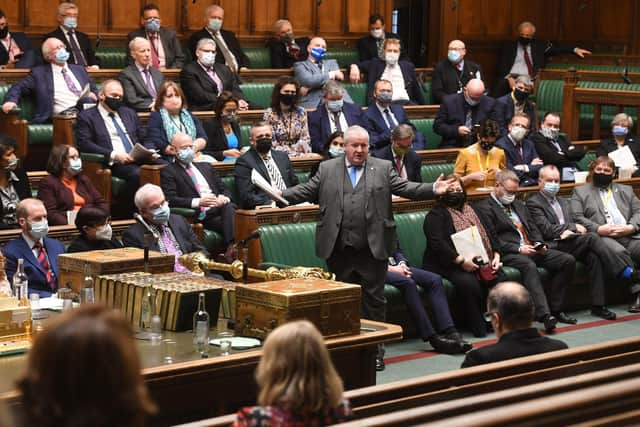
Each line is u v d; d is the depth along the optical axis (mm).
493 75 35750
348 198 15102
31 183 18953
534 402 5832
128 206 20406
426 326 16891
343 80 27609
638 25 36031
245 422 6637
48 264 14398
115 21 28281
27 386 4242
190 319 11406
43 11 27250
